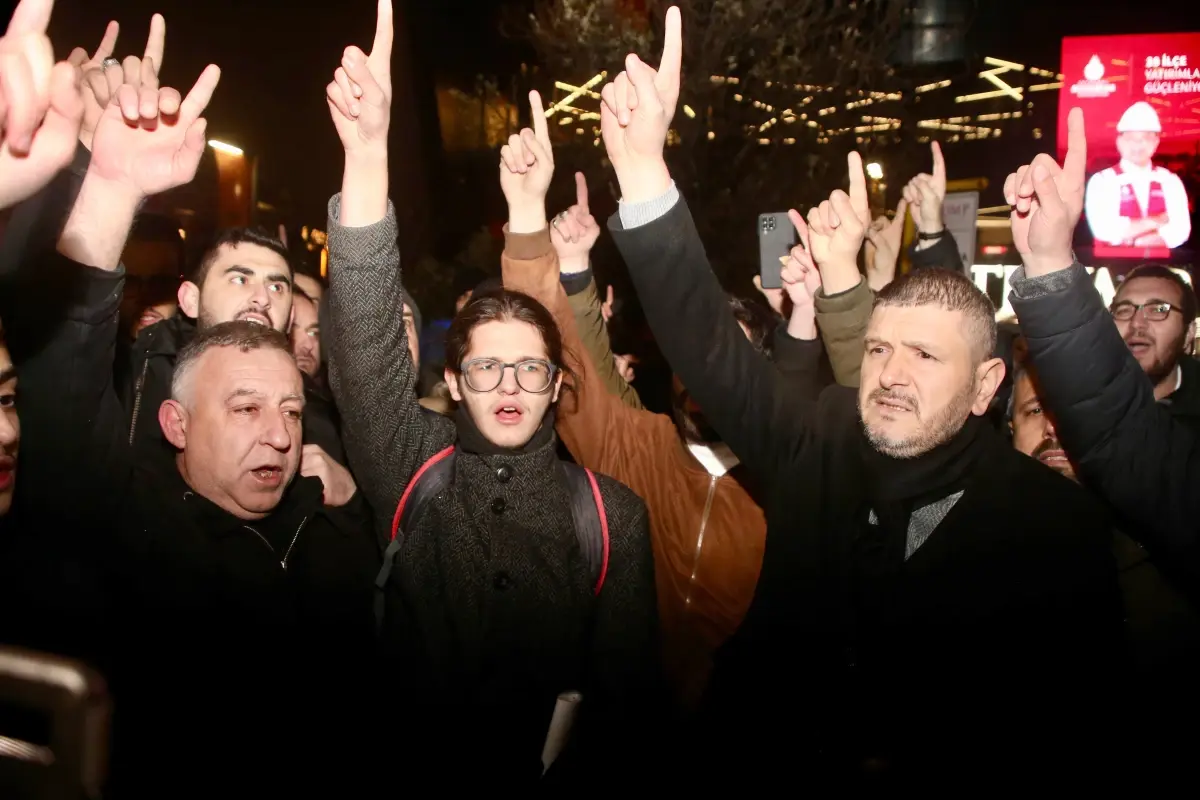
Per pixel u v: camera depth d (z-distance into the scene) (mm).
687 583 2777
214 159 9297
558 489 2391
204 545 2273
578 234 3039
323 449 3080
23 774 1005
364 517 2605
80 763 999
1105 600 2047
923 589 2109
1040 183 1996
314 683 2342
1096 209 11852
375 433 2373
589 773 2240
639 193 2203
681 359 2314
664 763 2363
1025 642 2033
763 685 2318
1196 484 2082
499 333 2361
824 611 2254
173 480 2404
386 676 2361
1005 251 11195
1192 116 11852
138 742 2070
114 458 2123
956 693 2061
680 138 9906
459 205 13547
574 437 2838
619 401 2912
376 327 2291
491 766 2266
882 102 10969
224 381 2354
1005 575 2066
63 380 1956
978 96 13648
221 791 2102
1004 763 2021
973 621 2064
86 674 1022
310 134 11180
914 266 3693
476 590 2322
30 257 1868
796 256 3125
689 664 2754
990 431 2229
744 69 10422
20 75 1273
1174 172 11883
